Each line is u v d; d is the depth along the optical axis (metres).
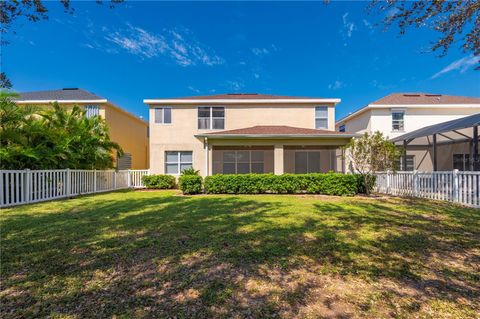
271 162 16.08
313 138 11.96
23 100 15.34
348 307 2.27
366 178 10.24
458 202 7.77
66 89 17.92
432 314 2.16
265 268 3.06
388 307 2.26
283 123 15.38
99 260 3.29
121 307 2.25
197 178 10.95
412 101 16.86
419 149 16.22
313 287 2.61
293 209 6.84
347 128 20.62
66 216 5.93
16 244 3.89
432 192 8.89
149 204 7.78
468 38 4.10
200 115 15.30
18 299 2.36
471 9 3.72
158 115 15.20
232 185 10.83
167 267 3.09
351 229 4.77
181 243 3.96
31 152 8.58
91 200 8.79
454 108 16.16
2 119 8.70
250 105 15.41
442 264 3.20
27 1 3.69
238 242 4.00
